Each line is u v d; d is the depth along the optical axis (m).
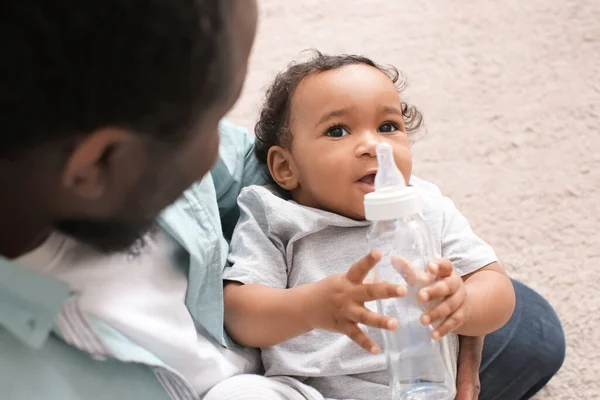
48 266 0.66
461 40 1.70
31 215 0.55
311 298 0.77
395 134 0.93
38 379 0.64
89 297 0.69
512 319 1.06
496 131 1.53
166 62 0.45
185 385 0.74
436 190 1.02
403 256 0.75
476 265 0.91
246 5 0.51
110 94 0.46
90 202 0.54
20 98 0.45
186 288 0.81
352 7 1.81
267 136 1.01
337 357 0.87
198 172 0.57
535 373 1.05
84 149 0.48
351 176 0.90
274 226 0.93
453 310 0.73
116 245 0.61
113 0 0.43
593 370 1.18
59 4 0.42
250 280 0.88
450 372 0.84
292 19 1.80
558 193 1.42
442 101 1.59
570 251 1.33
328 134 0.92
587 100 1.56
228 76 0.50
